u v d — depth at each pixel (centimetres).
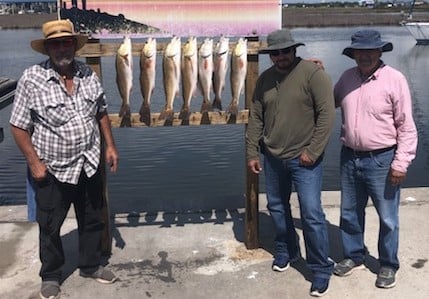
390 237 358
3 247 438
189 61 376
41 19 8781
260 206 523
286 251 391
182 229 470
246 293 363
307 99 340
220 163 1051
